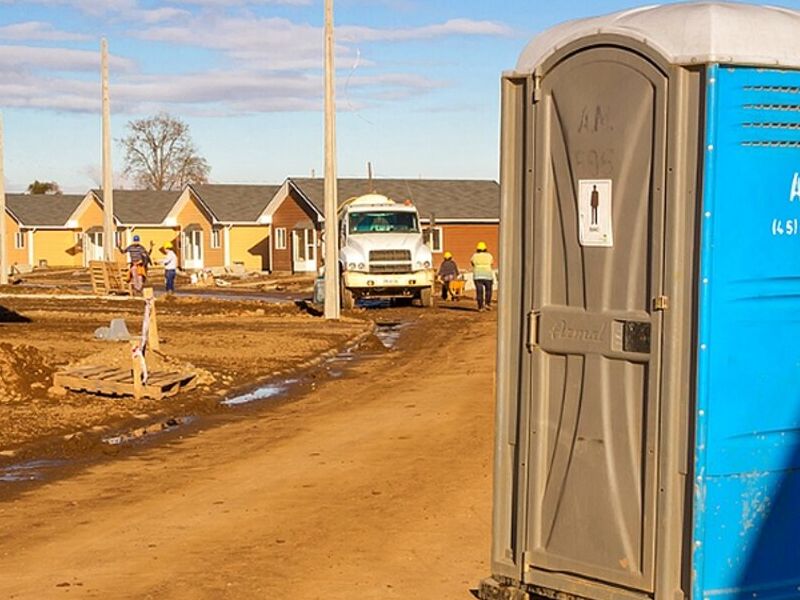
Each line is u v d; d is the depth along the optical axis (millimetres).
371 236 40188
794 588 6520
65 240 93438
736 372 6258
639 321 6406
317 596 8156
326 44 34031
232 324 33812
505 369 7156
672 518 6312
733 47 6117
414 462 12883
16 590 8469
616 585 6582
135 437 15375
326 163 35281
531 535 6992
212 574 8758
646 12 6527
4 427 15859
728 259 6184
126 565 9086
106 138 50969
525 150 6977
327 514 10602
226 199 84125
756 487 6363
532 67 6887
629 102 6414
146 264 49562
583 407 6703
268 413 17344
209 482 12273
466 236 72688
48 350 24641
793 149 6348
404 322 35125
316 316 37094
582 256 6684
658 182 6301
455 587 8297
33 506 11383
